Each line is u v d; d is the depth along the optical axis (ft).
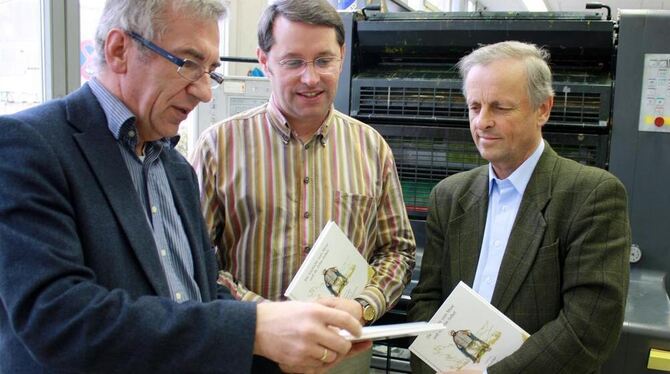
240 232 4.25
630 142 4.95
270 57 4.05
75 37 5.59
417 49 5.60
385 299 4.03
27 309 2.14
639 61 4.86
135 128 2.74
